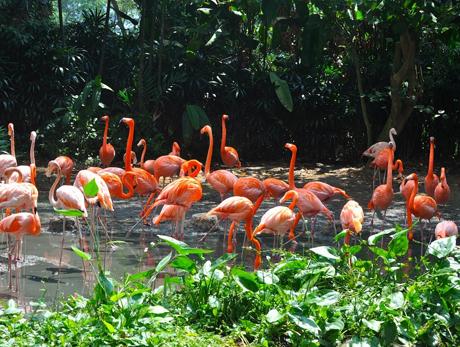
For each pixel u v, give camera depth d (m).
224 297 4.76
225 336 4.45
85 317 4.41
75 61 16.81
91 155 15.59
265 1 14.56
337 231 8.87
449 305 4.66
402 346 4.41
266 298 4.71
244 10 16.27
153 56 16.88
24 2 18.39
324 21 14.73
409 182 9.26
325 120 17.02
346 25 15.13
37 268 6.68
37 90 16.31
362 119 16.98
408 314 4.63
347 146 17.27
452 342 4.50
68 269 6.67
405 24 13.08
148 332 4.23
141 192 8.99
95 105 15.05
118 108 16.38
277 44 16.16
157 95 16.12
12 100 16.11
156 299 4.79
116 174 9.58
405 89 15.92
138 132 15.66
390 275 5.02
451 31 14.14
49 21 18.09
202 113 15.41
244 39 16.59
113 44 17.47
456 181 13.82
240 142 17.11
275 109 17.05
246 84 17.03
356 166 16.02
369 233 8.84
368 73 16.94
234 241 7.94
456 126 16.84
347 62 17.16
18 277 6.34
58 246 7.65
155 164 10.77
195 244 7.96
